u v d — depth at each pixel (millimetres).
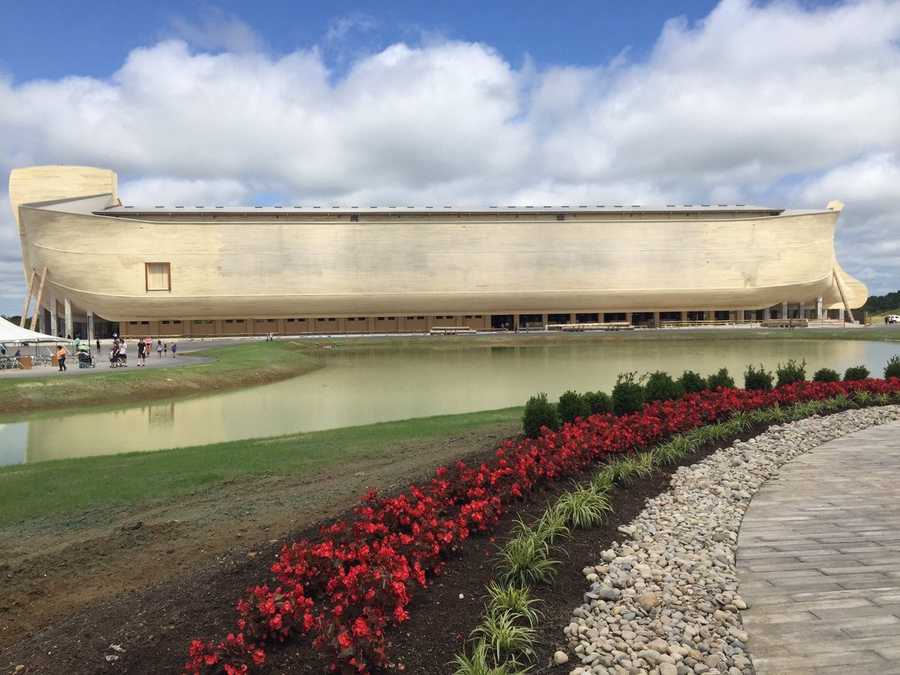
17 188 98062
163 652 4727
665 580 5684
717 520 7449
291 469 12883
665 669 4320
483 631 4746
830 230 101812
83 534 9266
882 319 130750
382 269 98000
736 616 5141
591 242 100812
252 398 30500
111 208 96688
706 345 62562
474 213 100438
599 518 7148
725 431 12180
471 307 101250
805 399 15734
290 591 5246
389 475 10969
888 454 10961
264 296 95438
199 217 96750
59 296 92688
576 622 4953
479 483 7840
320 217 99312
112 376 32219
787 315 111000
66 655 4906
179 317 95875
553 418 12055
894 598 5430
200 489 11641
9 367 40000
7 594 6848
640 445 10672
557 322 109062
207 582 6012
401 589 4867
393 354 58750
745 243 101625
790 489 8906
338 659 4250
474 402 27938
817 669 4379
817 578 5871
